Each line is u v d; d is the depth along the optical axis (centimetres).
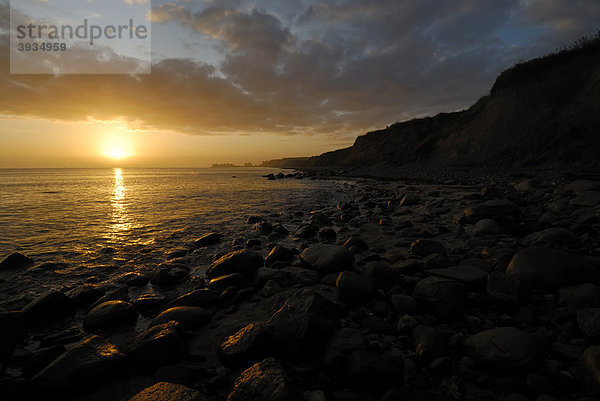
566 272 339
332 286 412
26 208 1280
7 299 408
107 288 440
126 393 230
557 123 2077
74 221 980
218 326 324
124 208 1274
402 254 539
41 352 266
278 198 1647
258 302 379
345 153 8400
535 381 207
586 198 734
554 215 654
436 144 3834
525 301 322
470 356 242
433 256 447
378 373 219
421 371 233
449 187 1518
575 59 2328
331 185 2642
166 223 944
